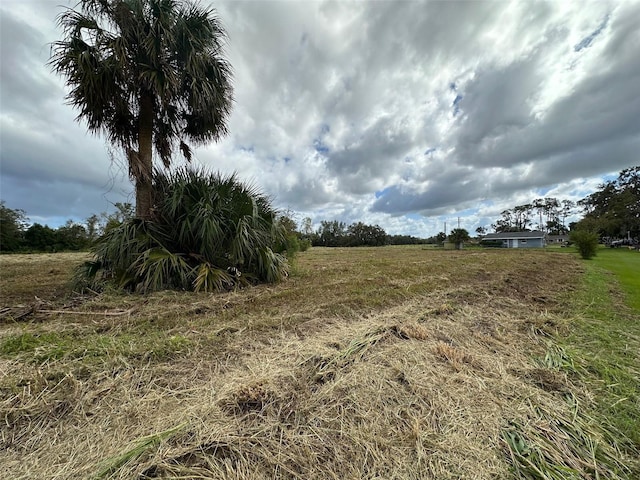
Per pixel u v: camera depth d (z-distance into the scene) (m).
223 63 4.58
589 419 1.40
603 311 3.26
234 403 1.42
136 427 1.24
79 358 1.79
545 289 4.61
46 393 1.43
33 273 6.09
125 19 3.56
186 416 1.31
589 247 12.70
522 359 2.03
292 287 4.43
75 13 3.59
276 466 1.09
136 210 4.14
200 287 3.78
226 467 1.08
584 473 1.11
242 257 4.30
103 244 3.87
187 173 4.37
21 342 1.97
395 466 1.11
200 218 3.95
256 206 4.53
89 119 4.04
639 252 18.77
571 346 2.26
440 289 4.45
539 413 1.43
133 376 1.64
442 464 1.12
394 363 1.90
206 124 4.79
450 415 1.40
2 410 1.29
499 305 3.52
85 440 1.17
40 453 1.10
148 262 3.57
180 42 3.95
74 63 3.52
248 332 2.42
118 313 2.75
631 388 1.66
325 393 1.55
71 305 2.98
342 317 2.93
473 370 1.84
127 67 3.66
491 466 1.12
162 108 4.17
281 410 1.40
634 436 1.29
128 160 4.03
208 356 1.94
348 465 1.11
